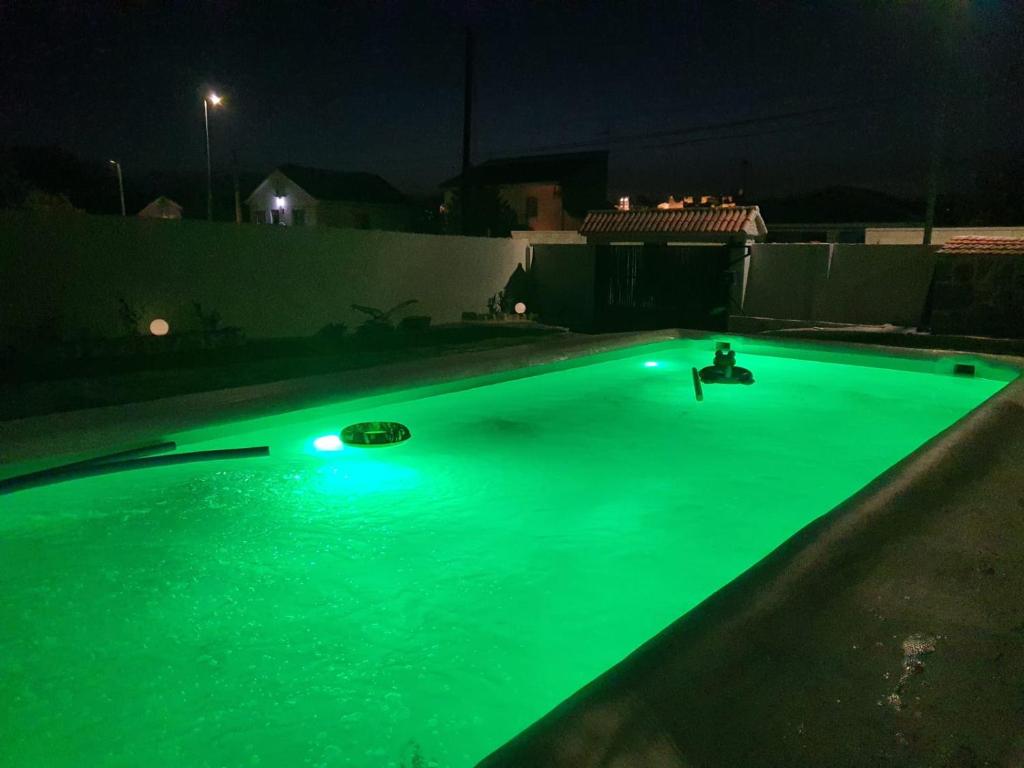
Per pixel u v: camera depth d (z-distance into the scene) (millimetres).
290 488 3662
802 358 7754
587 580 2748
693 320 14672
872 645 1399
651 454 4457
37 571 2715
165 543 2988
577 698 1257
